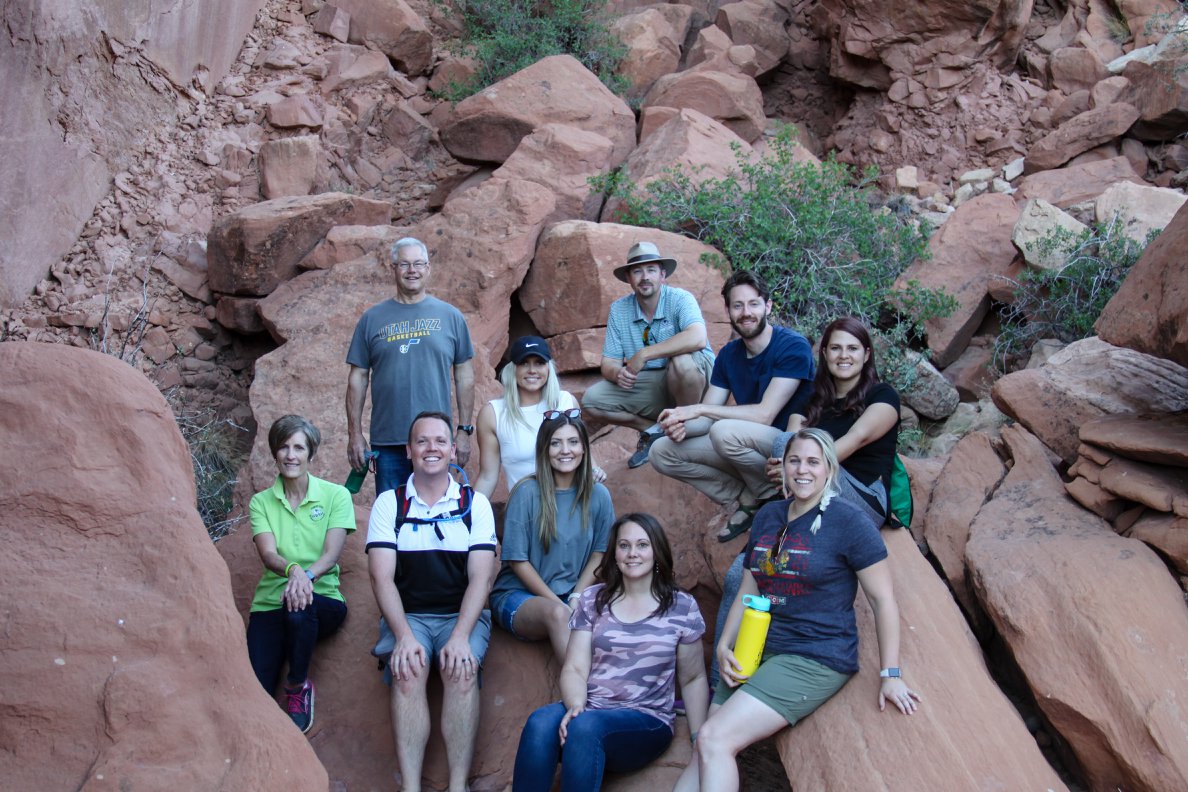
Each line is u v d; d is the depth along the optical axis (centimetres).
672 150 872
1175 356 436
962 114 996
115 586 343
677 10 1204
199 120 1007
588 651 417
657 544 416
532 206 778
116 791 309
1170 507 430
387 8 1135
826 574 384
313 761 343
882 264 812
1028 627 408
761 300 477
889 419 428
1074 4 1032
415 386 529
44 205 871
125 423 368
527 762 389
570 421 458
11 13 855
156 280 875
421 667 414
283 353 726
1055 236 742
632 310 575
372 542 432
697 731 405
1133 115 899
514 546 458
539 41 1120
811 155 938
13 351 373
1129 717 372
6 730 317
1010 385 550
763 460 466
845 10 1054
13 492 350
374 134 1078
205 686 337
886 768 360
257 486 661
